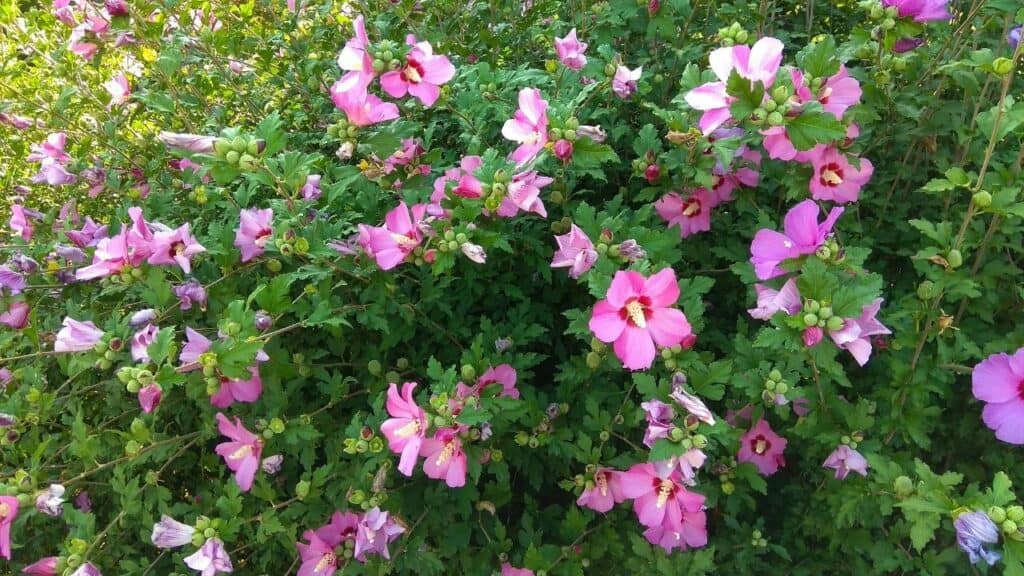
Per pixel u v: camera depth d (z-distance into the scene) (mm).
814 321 505
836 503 669
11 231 1014
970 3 804
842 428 645
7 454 711
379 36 974
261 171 589
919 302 634
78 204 1036
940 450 743
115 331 632
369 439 626
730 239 777
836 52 657
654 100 882
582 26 949
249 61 1053
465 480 668
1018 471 689
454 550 720
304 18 1046
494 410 630
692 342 576
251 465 657
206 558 618
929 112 726
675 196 737
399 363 755
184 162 919
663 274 530
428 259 645
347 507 686
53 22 1066
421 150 771
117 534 732
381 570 671
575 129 624
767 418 754
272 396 682
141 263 648
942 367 634
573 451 668
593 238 609
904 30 606
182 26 945
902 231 777
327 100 974
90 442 649
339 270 689
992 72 553
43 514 729
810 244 547
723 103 549
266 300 607
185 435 716
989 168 697
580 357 681
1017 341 626
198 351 593
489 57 966
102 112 1021
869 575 687
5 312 732
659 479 615
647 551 672
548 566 687
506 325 750
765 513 810
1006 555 452
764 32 913
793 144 525
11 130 1087
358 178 757
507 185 610
